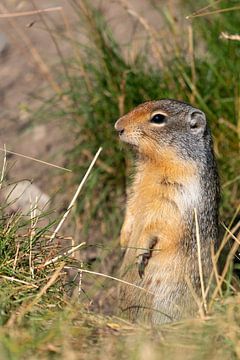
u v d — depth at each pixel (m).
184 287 11.48
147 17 18.17
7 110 17.22
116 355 8.94
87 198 14.96
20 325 9.32
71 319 9.74
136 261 11.56
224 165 14.41
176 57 15.12
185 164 11.70
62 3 19.38
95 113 15.28
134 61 15.46
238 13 15.29
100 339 9.32
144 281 11.56
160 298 11.48
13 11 19.33
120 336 9.44
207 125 12.00
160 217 11.52
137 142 11.90
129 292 11.77
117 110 15.05
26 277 10.39
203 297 10.47
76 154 15.42
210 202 11.73
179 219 11.51
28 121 16.91
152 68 15.46
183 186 11.60
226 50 15.03
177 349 8.99
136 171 12.18
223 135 14.57
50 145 16.28
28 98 17.36
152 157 11.81
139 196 11.80
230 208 13.98
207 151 11.89
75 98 15.48
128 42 16.80
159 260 11.50
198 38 15.79
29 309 9.73
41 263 10.76
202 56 15.44
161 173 11.68
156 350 8.88
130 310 11.77
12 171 15.70
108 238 14.94
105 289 13.55
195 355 8.77
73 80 15.87
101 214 15.15
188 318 10.25
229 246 12.16
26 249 10.80
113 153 15.16
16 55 18.52
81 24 16.45
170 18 15.63
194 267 11.54
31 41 18.50
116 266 14.39
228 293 10.34
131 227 11.90
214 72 14.74
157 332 9.55
